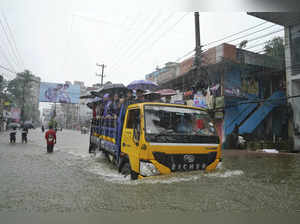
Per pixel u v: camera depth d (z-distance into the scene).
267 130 17.98
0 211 3.05
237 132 16.33
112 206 3.21
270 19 14.76
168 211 3.00
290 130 15.49
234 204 3.25
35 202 3.43
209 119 5.86
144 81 9.43
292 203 3.30
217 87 16.61
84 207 3.18
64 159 9.11
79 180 5.21
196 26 14.81
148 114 5.22
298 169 6.69
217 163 5.35
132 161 5.25
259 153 13.06
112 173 6.33
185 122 5.48
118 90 8.23
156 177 4.55
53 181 5.06
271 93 18.42
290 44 15.62
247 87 17.27
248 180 4.66
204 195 3.62
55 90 35.88
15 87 51.84
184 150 4.96
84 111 72.94
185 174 4.77
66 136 29.72
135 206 3.19
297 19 14.77
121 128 6.40
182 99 19.16
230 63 15.87
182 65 19.38
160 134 4.88
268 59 17.88
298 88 15.59
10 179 5.24
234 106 15.54
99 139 9.18
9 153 10.45
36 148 13.16
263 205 3.21
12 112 49.22
